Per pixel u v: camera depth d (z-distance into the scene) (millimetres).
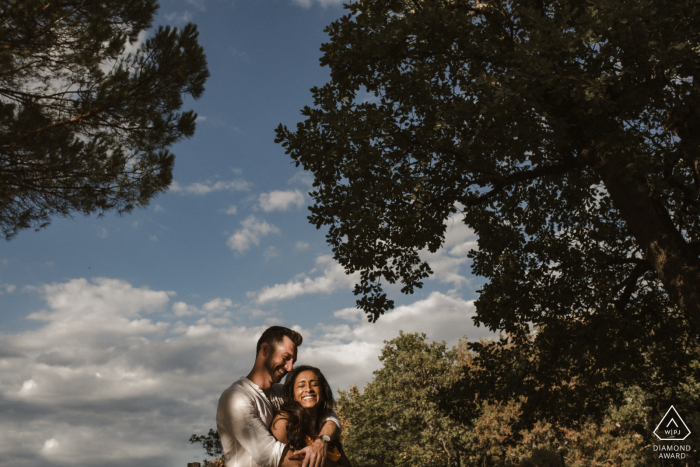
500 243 15125
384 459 43781
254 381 3176
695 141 9750
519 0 11367
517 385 15109
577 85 8258
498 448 34000
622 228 15742
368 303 13656
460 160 12055
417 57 11680
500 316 14867
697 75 8672
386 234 12742
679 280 9586
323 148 11633
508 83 8828
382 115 11234
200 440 14125
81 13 10133
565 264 14977
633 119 11906
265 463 2811
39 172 10008
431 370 38594
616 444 28234
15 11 9102
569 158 11898
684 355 14859
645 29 7824
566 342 14422
